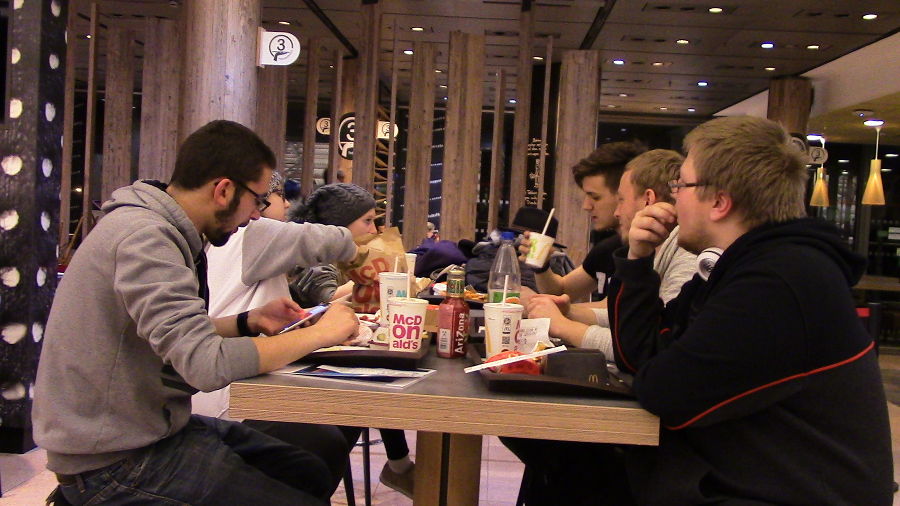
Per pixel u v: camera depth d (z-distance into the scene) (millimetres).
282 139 10258
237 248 2395
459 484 1874
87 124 8805
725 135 1467
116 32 10320
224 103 5500
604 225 2660
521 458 2041
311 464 1855
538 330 1670
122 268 1464
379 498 3297
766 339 1295
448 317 1806
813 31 9609
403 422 1372
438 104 15492
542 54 11734
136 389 1521
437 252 3693
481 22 10211
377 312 2119
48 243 3949
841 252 1388
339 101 10820
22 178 3852
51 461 1521
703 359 1313
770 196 1422
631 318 1629
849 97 10930
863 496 1323
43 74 3881
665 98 14648
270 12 10156
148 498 1510
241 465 1605
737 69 11961
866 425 1335
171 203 1593
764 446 1342
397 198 16359
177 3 9734
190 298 1479
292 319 1903
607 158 2590
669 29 9961
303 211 3107
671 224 1634
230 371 1432
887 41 9773
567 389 1436
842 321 1318
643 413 1371
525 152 9516
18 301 3824
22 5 3850
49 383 1494
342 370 1545
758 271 1338
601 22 9805
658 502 1405
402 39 11383
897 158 14500
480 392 1419
